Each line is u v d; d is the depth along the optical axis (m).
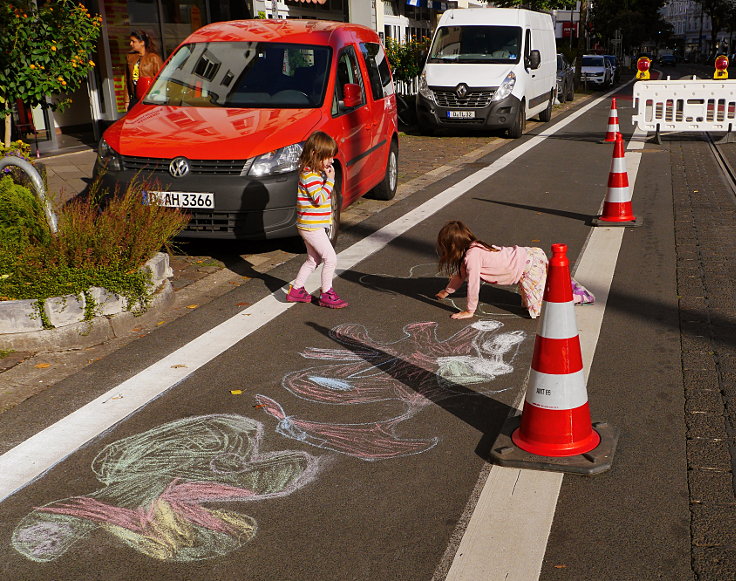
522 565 2.84
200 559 2.91
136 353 4.89
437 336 5.16
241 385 4.42
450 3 30.77
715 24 103.75
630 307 5.63
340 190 7.71
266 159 6.73
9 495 3.35
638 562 2.84
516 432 3.73
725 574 2.76
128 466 3.57
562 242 7.60
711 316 5.41
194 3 17.11
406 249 7.48
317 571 2.83
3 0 8.34
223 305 5.86
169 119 7.34
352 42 8.83
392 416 4.03
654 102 15.15
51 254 5.19
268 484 3.41
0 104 9.25
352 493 3.33
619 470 3.45
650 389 4.27
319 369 4.64
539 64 17.23
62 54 9.02
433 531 3.05
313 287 6.28
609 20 63.94
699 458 3.53
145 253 5.63
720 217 8.55
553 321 3.49
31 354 4.86
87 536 3.06
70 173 11.12
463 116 16.39
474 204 9.59
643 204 9.41
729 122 14.98
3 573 2.85
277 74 7.94
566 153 14.26
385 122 9.41
